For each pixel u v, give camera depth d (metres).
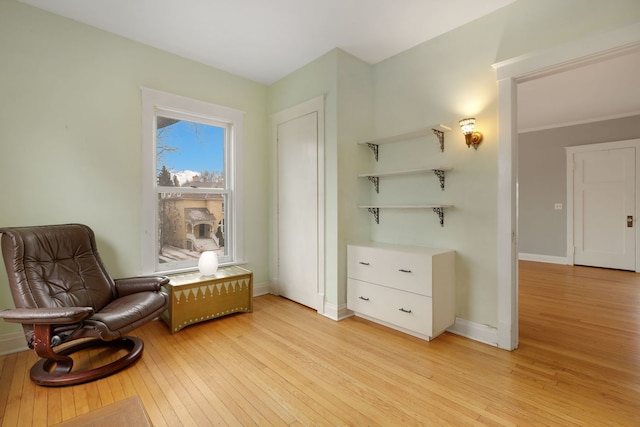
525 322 2.82
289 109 3.43
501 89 2.30
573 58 1.97
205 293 2.79
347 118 3.01
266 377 1.94
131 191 2.77
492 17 2.37
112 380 1.90
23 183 2.28
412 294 2.46
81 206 2.52
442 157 2.70
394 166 3.06
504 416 1.57
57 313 1.71
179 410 1.63
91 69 2.56
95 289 2.30
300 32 2.66
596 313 3.04
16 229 2.06
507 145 2.28
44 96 2.36
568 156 5.41
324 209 3.06
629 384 1.84
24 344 2.29
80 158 2.51
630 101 4.31
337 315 2.92
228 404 1.68
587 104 4.43
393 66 3.07
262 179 3.75
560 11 2.05
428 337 2.45
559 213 5.54
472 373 1.97
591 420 1.54
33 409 1.63
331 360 2.15
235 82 3.48
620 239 4.96
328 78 3.00
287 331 2.65
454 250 2.61
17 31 2.25
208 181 3.35
